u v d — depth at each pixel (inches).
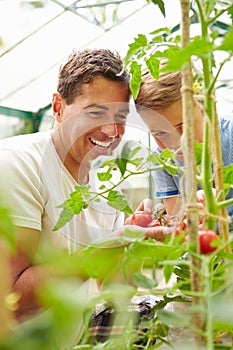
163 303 21.3
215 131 18.4
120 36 142.0
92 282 29.1
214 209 16.8
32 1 117.6
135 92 25.4
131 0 125.3
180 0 16.7
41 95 162.6
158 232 19.2
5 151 33.1
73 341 22.5
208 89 16.9
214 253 14.1
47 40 135.5
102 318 21.0
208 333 12.0
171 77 39.8
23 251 30.0
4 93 158.2
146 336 17.3
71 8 124.8
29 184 31.7
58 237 31.6
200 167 19.6
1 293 11.1
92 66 32.7
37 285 27.7
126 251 15.3
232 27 11.2
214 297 15.2
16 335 8.1
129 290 13.2
